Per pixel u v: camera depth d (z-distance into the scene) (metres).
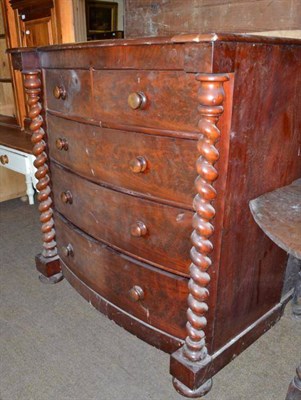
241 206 1.02
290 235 0.86
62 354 1.30
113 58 0.99
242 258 1.10
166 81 0.91
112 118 1.07
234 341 1.21
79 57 1.11
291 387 1.05
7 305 1.56
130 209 1.13
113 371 1.22
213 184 0.94
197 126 0.89
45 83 1.36
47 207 1.58
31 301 1.58
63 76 1.22
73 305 1.56
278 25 1.27
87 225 1.32
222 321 1.12
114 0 2.18
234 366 1.24
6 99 2.62
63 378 1.20
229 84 0.85
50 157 1.48
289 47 0.97
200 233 0.94
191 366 1.08
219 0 1.38
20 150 2.03
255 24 1.32
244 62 0.85
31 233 2.22
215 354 1.14
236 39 0.79
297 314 1.49
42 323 1.45
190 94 0.87
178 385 1.13
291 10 1.22
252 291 1.21
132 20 1.68
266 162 1.05
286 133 1.08
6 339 1.37
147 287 1.17
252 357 1.28
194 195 0.96
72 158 1.29
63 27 2.00
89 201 1.27
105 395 1.14
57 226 1.58
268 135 1.02
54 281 1.70
